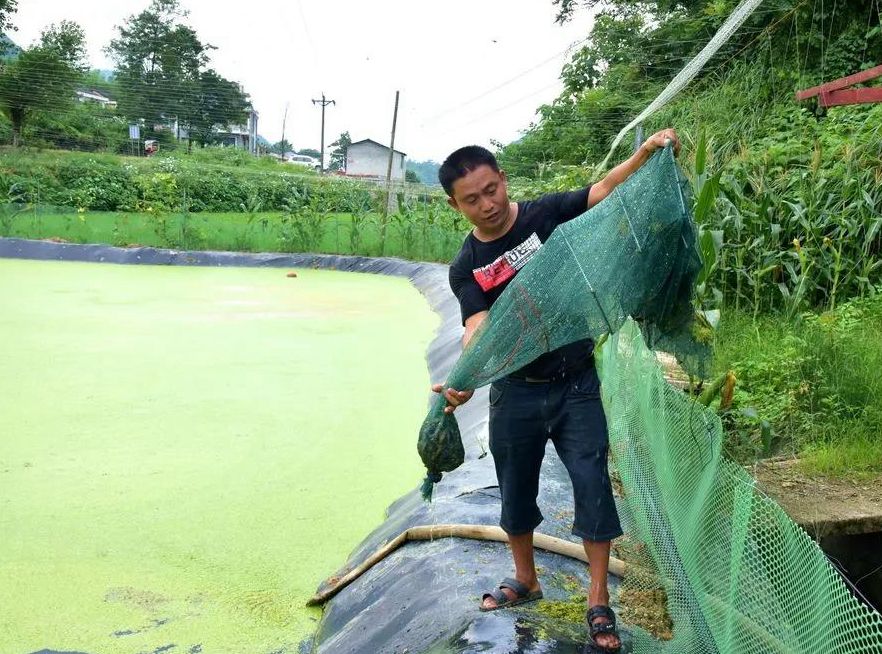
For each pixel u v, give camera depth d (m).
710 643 2.18
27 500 4.66
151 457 5.38
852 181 6.20
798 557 1.73
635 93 14.88
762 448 3.76
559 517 3.41
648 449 2.92
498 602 2.68
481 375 2.34
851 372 4.24
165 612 3.59
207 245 16.75
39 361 7.71
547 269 2.24
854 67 9.43
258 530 4.38
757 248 6.22
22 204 18.73
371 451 5.59
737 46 10.88
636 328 3.08
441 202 16.92
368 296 12.48
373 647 2.84
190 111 36.69
